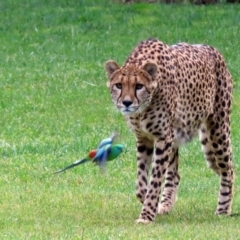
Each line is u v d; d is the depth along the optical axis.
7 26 32.25
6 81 25.64
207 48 15.26
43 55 28.61
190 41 29.64
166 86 13.86
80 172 17.64
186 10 34.00
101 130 20.97
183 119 14.45
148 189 13.98
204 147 15.17
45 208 14.88
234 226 13.58
